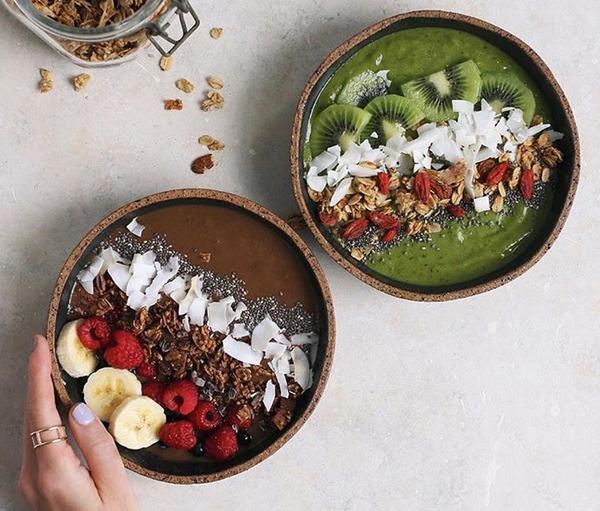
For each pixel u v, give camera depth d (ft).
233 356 2.16
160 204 2.12
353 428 2.32
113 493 2.08
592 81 2.35
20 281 2.23
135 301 2.13
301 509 2.31
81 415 2.05
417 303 2.32
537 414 2.37
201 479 2.09
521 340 2.36
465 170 2.19
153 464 2.14
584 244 2.36
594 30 2.35
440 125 2.20
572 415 2.38
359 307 2.31
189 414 2.13
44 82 2.22
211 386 2.17
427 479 2.34
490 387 2.35
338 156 2.16
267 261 2.17
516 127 2.21
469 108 2.19
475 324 2.34
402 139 2.18
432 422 2.34
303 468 2.31
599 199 2.36
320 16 2.28
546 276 2.36
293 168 2.11
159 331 2.14
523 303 2.35
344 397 2.31
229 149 2.27
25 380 2.23
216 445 2.13
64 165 2.23
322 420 2.31
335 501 2.32
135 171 2.25
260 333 2.17
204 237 2.16
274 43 2.27
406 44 2.18
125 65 2.23
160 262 2.16
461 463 2.35
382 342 2.32
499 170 2.20
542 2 2.33
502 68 2.21
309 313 2.19
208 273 2.17
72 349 2.10
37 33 2.12
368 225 2.19
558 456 2.38
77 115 2.23
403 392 2.33
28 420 2.06
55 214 2.23
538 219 2.23
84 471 2.08
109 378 2.12
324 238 2.13
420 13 2.13
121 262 2.15
